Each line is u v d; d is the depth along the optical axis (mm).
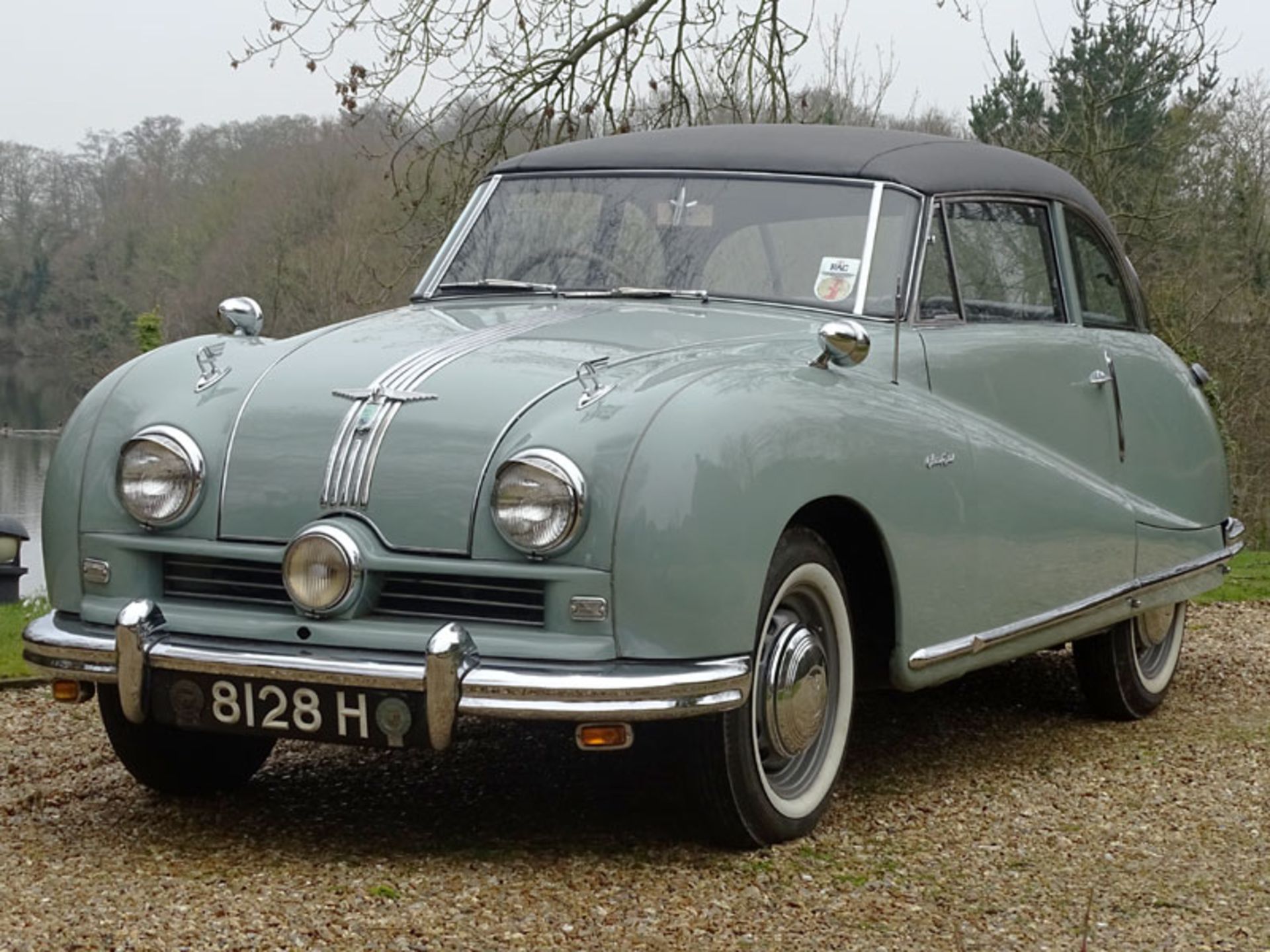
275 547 4016
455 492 3881
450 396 4043
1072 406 5664
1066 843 4438
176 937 3359
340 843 4207
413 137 12852
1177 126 20484
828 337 4387
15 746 5461
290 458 4055
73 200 43406
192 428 4164
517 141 13570
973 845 4387
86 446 4297
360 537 3906
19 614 8797
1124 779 5242
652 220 5242
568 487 3770
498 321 4676
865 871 4078
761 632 4070
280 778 4992
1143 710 6301
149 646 3998
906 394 4750
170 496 4105
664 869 4000
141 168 41719
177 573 4191
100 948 3287
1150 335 6574
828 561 4395
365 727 3852
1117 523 5805
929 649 4703
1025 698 6613
